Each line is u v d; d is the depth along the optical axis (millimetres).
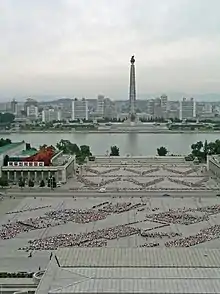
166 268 139000
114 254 153250
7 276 171125
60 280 129500
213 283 124812
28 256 197375
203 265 143625
